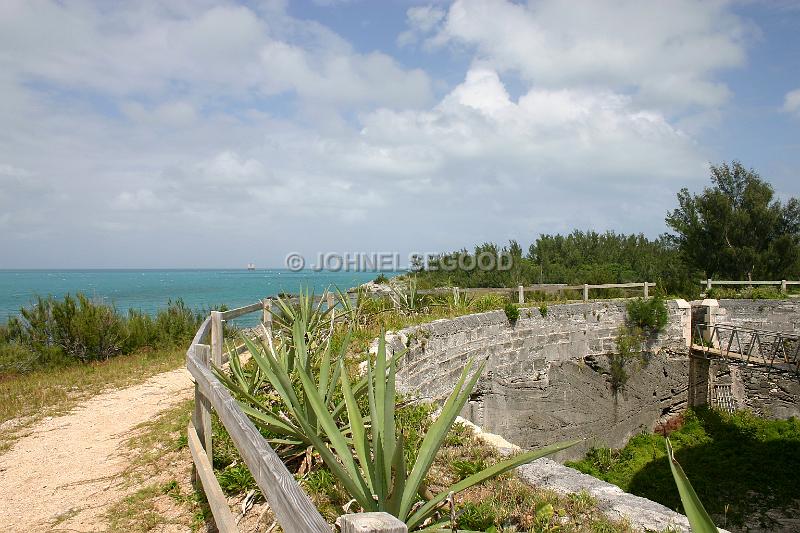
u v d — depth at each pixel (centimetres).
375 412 311
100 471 507
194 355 454
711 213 2311
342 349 494
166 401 762
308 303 922
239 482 427
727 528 1179
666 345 1678
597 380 1531
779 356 1645
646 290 1786
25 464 536
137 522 396
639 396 1612
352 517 175
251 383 590
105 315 1264
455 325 1140
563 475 471
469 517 377
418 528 347
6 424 684
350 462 322
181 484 460
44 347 1161
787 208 2353
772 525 1184
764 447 1516
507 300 1501
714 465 1446
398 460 265
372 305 1173
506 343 1309
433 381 1033
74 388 880
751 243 2272
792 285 2097
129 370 1007
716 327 1706
